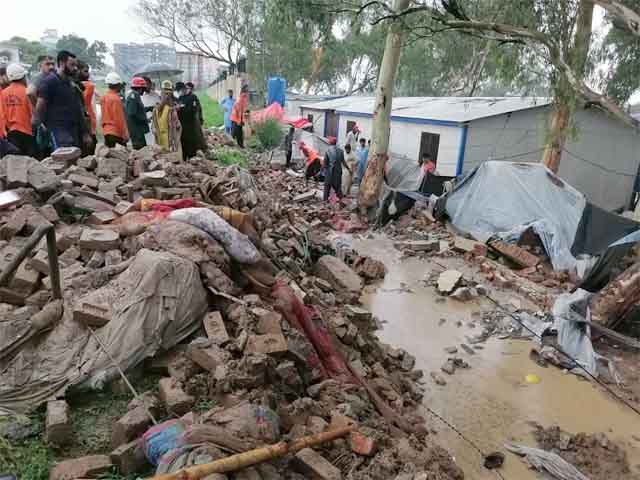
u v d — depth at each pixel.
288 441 3.58
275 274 6.51
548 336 7.43
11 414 3.64
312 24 13.19
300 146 18.44
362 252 11.46
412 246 11.47
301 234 9.63
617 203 18.78
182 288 4.61
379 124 13.85
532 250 10.89
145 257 4.72
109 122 9.44
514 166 11.94
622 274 7.57
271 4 13.13
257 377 4.11
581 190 17.44
